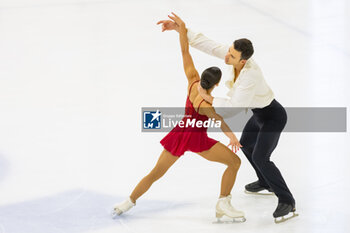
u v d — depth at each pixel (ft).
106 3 137.28
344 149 66.95
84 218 51.96
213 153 49.78
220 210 50.52
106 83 88.43
